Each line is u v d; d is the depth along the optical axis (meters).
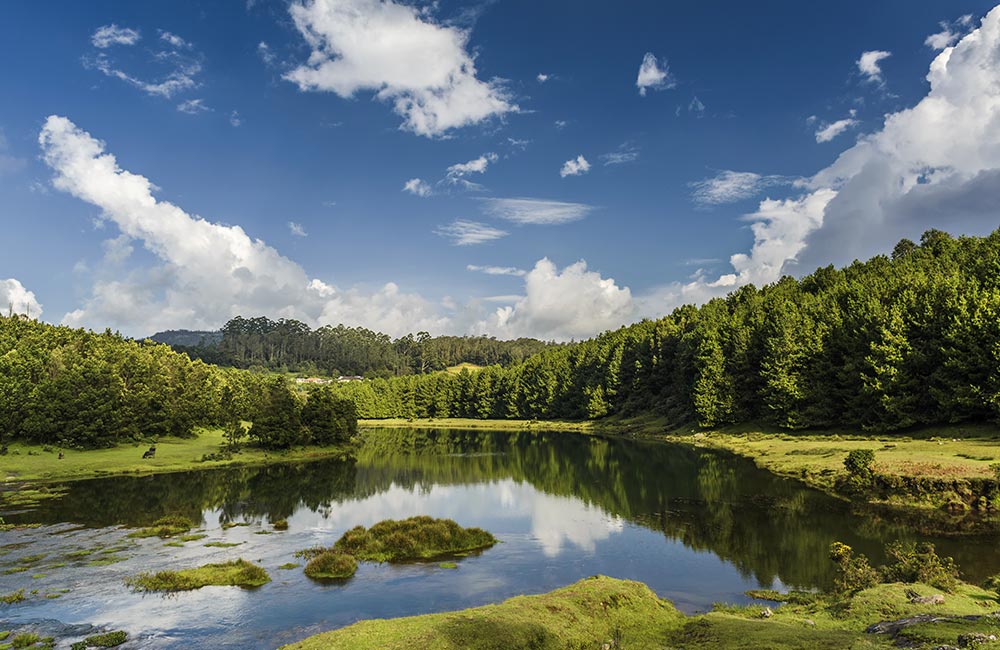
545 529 44.81
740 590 30.05
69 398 95.00
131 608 28.38
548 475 73.81
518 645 20.86
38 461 83.00
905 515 42.97
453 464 88.06
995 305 66.69
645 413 142.75
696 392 113.44
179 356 156.12
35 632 25.44
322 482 71.38
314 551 38.66
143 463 84.81
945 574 25.89
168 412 111.81
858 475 50.88
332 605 28.78
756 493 54.62
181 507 54.97
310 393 117.81
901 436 72.25
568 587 27.73
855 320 87.00
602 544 39.91
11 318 143.62
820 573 31.89
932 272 91.50
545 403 186.75
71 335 143.88
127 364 122.25
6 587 31.55
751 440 93.50
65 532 44.47
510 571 34.31
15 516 50.62
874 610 22.31
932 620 18.97
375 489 65.62
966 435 65.62
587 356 183.88
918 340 76.75
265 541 41.91
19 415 92.06
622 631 23.41
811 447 74.62
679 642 21.38
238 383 165.00
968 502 43.41
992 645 15.23
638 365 146.38
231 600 29.53
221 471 81.81
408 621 22.81
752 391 107.25
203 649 23.61
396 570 34.72
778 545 37.50
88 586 31.64
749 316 121.12
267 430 102.19
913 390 75.25
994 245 92.31
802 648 18.28
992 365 64.88
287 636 24.91
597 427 148.25
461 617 23.06
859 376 81.81
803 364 93.12
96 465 81.81
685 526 43.94
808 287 135.25
